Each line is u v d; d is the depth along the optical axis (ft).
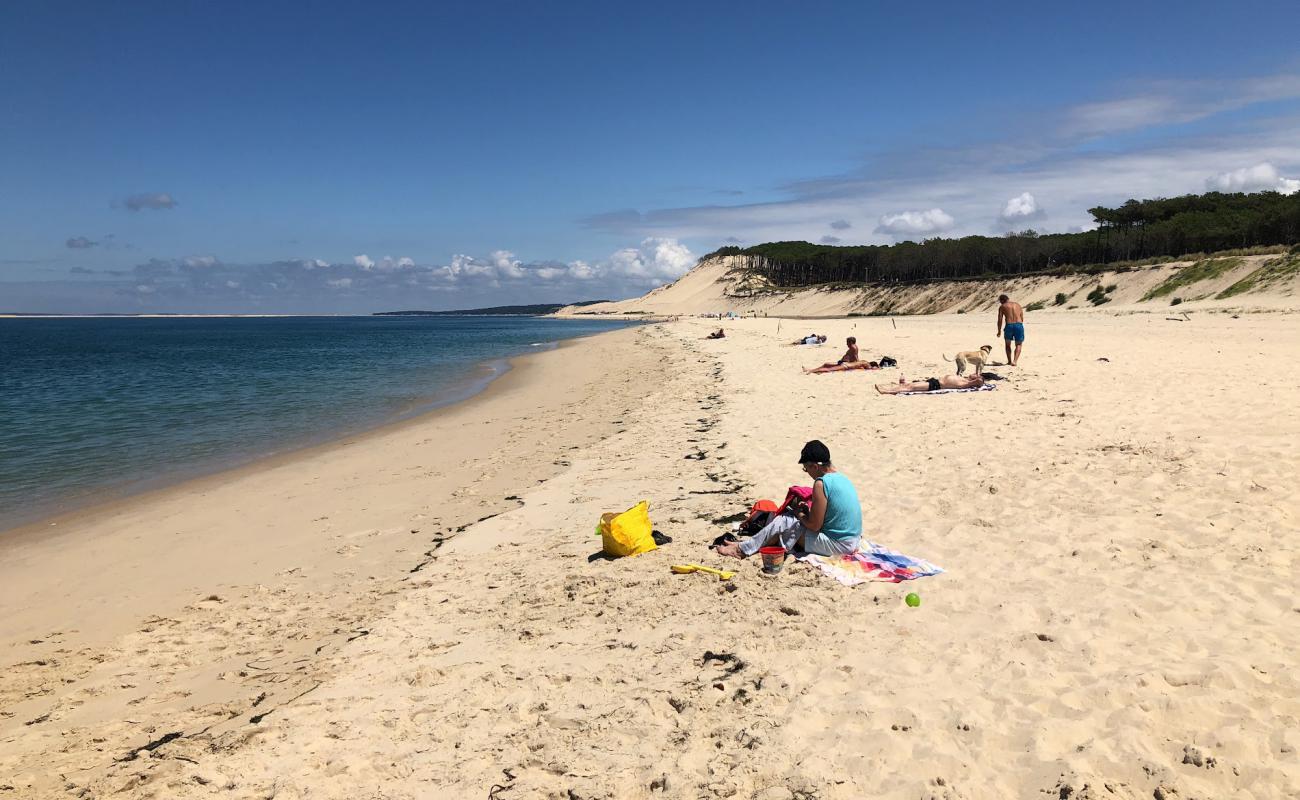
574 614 18.81
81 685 17.60
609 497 30.17
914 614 16.94
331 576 24.25
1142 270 184.55
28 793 12.98
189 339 277.23
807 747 12.46
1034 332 97.30
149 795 12.62
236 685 17.02
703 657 15.92
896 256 352.69
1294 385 37.50
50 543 29.58
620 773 12.34
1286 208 191.31
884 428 37.06
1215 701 12.35
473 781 12.52
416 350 174.40
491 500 32.27
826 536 20.63
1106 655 14.25
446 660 17.04
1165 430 30.30
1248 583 16.78
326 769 13.10
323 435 53.78
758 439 37.73
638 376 83.15
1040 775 11.12
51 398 77.41
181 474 41.70
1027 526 21.72
